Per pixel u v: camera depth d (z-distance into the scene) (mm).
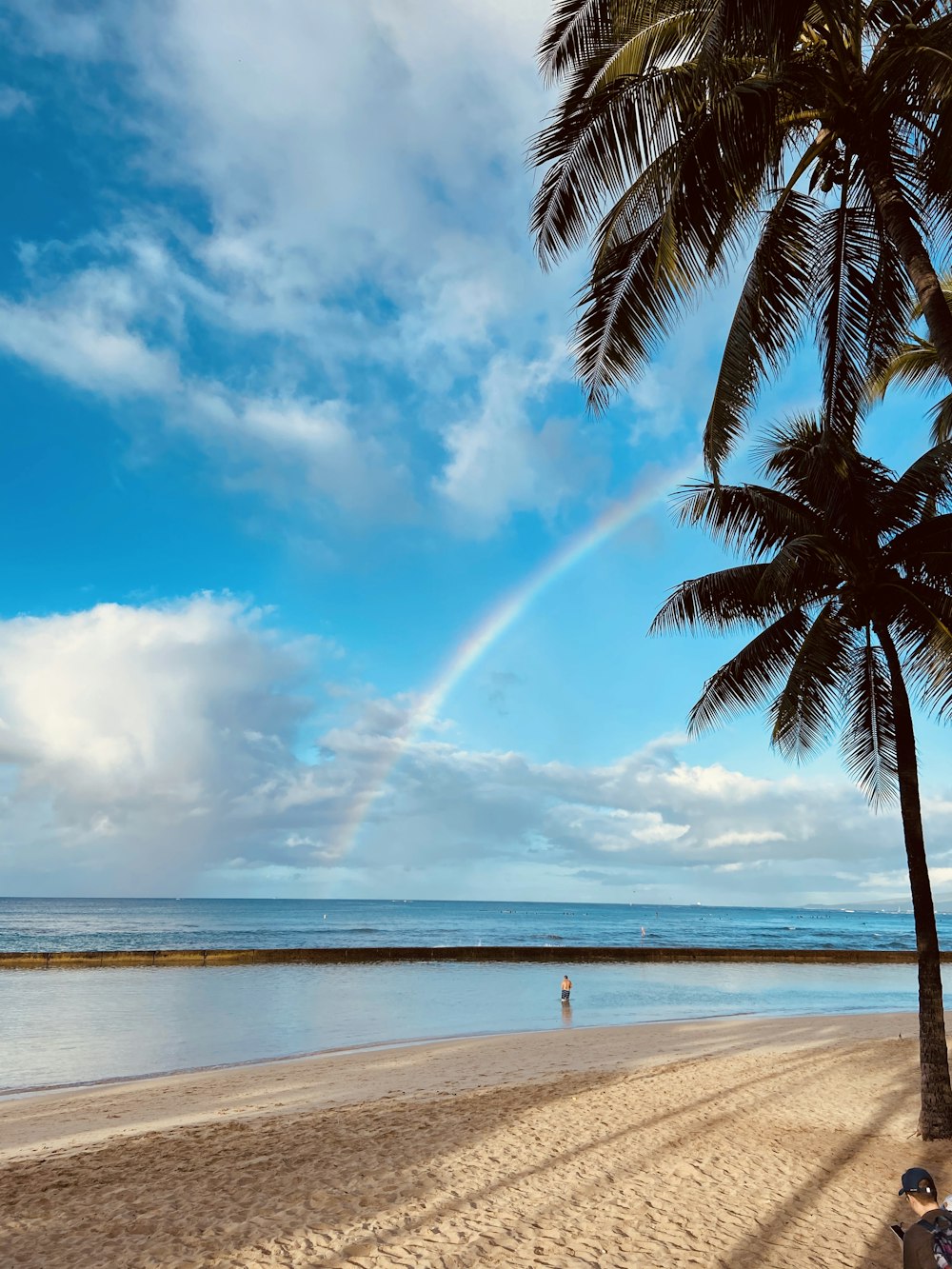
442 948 49688
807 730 12383
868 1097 12797
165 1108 13766
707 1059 17141
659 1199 7773
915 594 10523
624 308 8727
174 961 45406
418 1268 6066
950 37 6535
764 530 11766
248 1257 6254
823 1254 6590
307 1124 11227
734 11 6180
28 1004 29625
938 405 11266
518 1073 16219
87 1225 7000
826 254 9367
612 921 165250
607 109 7586
